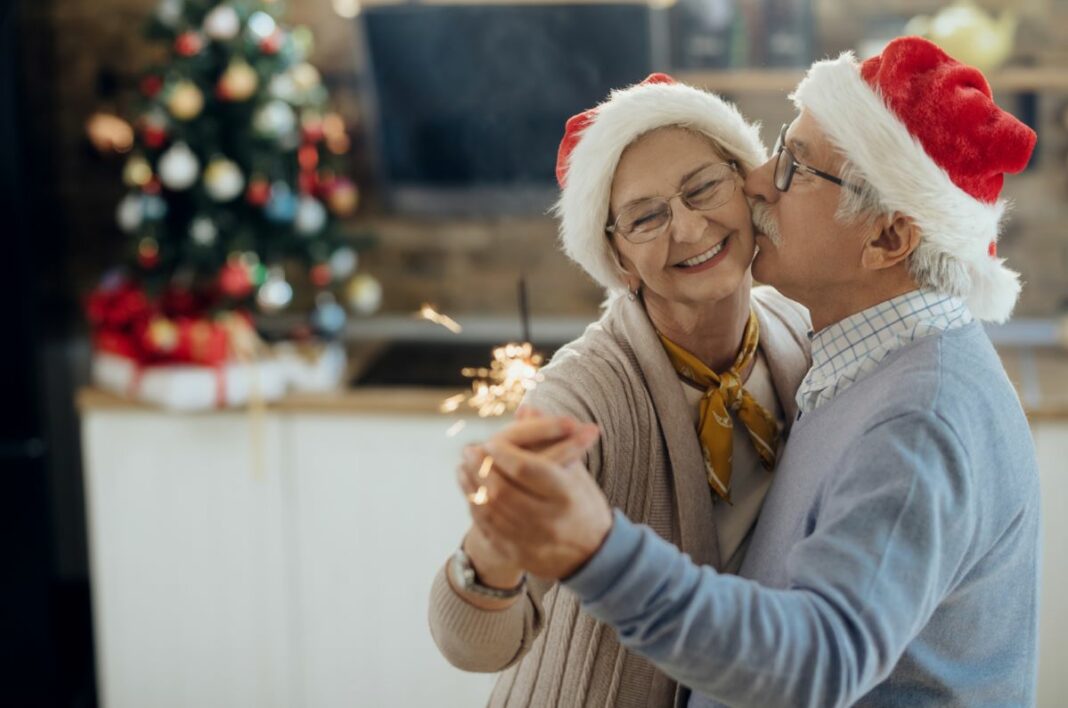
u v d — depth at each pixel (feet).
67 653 10.76
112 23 11.35
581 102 10.58
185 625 10.00
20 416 9.86
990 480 3.87
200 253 9.32
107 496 9.88
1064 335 10.35
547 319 11.46
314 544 9.80
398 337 11.55
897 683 4.06
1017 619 4.17
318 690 10.00
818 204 4.10
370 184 11.37
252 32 9.21
